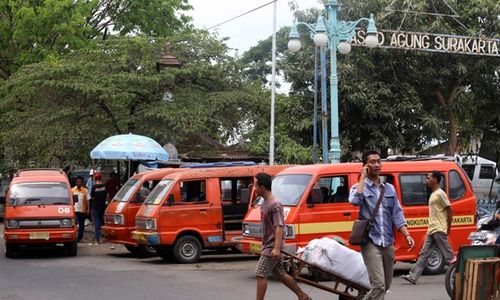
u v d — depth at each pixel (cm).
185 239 1731
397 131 2388
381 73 2378
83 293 1241
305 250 1031
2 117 2747
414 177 1507
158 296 1201
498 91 2431
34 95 2556
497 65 2341
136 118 2484
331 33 1852
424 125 2309
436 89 2417
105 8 3625
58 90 2489
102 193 2248
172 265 1692
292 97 2541
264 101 2638
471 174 3086
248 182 1838
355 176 1459
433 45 1977
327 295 1218
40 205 1866
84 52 2634
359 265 1014
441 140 2467
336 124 1861
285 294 1223
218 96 2533
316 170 1447
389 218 921
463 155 2756
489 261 920
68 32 3186
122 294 1227
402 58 2352
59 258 1862
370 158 923
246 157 2745
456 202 1524
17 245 1870
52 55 2814
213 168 1794
